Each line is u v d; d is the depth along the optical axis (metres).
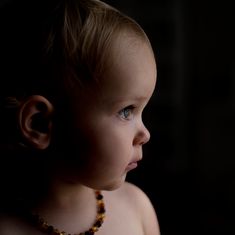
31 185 0.84
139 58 0.78
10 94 0.79
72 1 0.80
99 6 0.81
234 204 4.05
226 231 3.52
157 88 5.11
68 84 0.76
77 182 0.82
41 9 0.81
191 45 4.94
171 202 4.12
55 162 0.80
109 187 0.81
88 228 0.85
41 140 0.77
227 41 4.77
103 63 0.75
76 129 0.77
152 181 4.56
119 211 0.94
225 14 4.76
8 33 0.81
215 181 4.58
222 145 4.69
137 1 5.07
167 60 5.08
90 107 0.76
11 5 0.85
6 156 0.83
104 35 0.76
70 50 0.75
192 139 4.91
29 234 0.81
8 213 0.82
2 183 0.85
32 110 0.75
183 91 4.98
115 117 0.78
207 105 4.85
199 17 4.88
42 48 0.77
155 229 1.05
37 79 0.77
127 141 0.79
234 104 4.65
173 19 5.00
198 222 3.69
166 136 5.05
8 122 0.79
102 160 0.78
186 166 4.86
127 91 0.77
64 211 0.84
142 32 0.81
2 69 0.80
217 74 4.82
